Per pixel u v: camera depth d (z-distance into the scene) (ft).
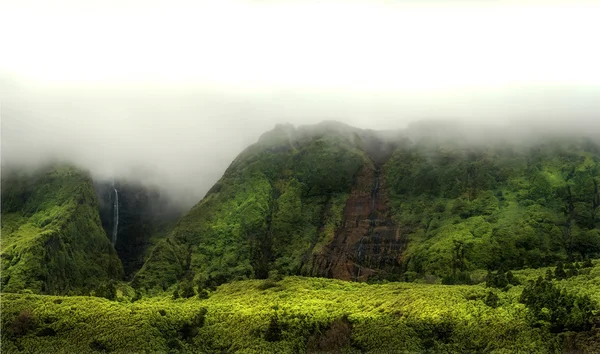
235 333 610.65
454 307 584.40
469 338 540.11
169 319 631.97
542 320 526.98
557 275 642.22
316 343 585.22
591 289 568.00
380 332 574.56
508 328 531.50
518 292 595.88
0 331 606.96
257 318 621.31
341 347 577.02
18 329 609.01
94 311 642.63
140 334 599.57
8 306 649.20
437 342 551.18
